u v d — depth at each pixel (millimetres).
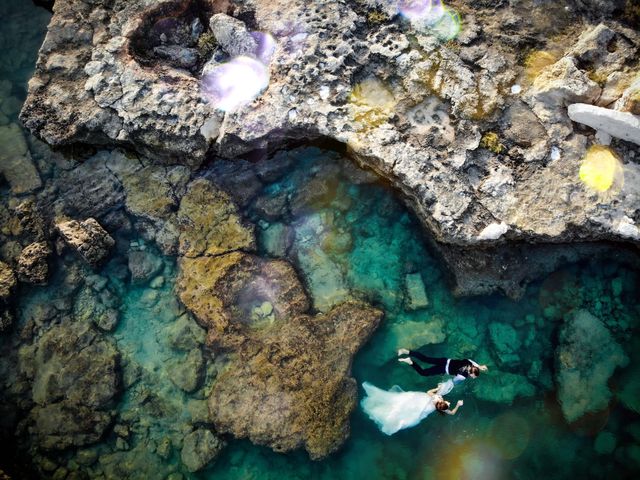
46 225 7109
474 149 5973
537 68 6172
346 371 6270
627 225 5652
